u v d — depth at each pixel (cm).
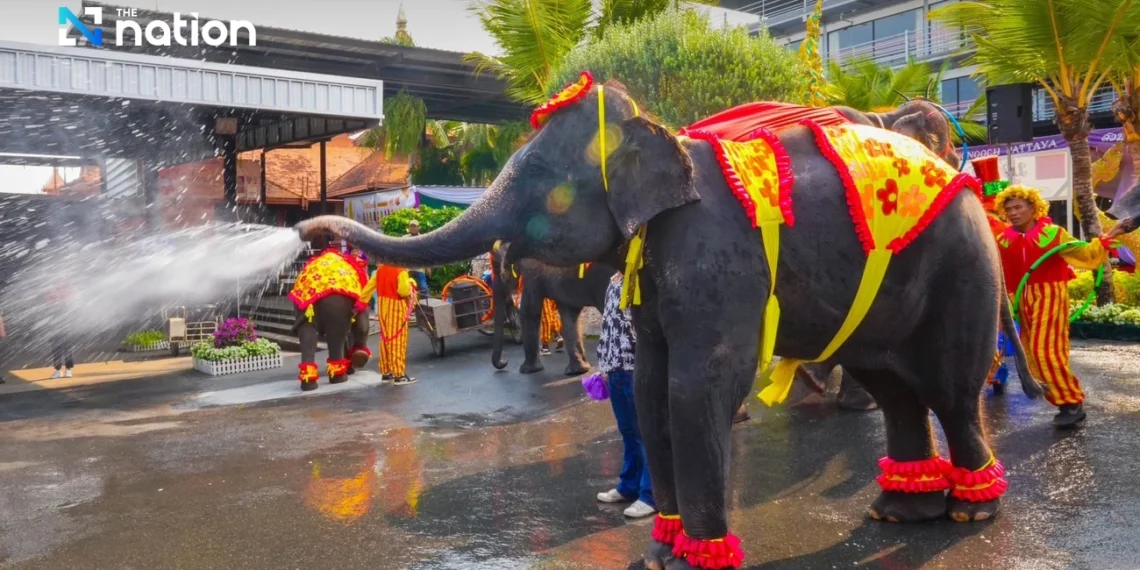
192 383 1112
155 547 488
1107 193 1886
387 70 2414
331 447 723
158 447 744
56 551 486
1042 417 700
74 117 1553
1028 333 656
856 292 396
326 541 486
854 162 397
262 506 559
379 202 2333
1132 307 1259
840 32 3309
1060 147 1834
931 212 402
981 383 439
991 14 1349
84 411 932
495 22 1474
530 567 434
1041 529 448
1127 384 830
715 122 445
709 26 1292
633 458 526
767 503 517
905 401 464
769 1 3519
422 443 727
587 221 379
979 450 457
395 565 444
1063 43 1279
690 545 388
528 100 1634
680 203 366
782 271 386
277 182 2603
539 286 1073
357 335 1129
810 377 542
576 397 920
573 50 1316
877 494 525
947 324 426
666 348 413
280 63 2194
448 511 532
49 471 669
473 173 3100
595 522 502
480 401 921
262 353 1229
